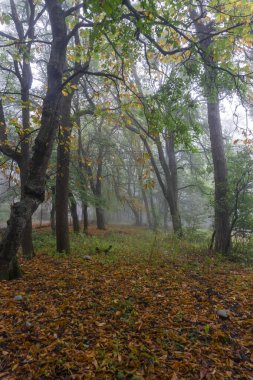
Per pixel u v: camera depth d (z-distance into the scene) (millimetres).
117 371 3355
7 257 6363
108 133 19766
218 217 11250
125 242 14695
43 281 6598
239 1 5961
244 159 10750
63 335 4109
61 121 10016
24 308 4988
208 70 7367
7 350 3711
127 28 6258
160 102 7141
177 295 5859
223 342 4066
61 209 10633
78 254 10422
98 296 5656
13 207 6023
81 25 6219
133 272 7582
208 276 7465
